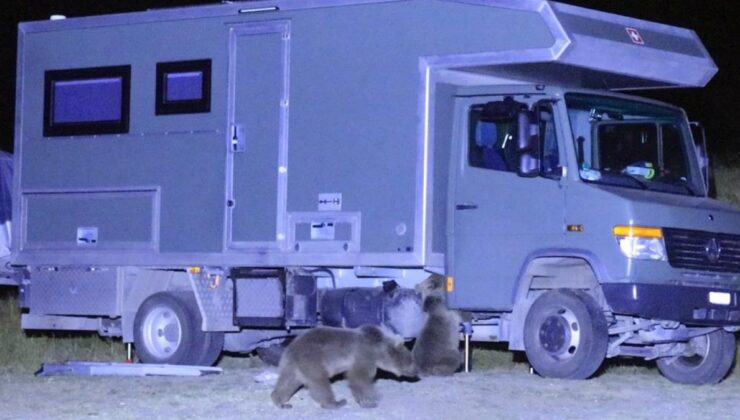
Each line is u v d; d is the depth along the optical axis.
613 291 12.20
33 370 15.17
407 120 13.01
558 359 12.59
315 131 13.55
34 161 15.27
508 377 12.91
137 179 14.59
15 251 15.32
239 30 14.05
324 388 10.87
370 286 13.67
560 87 12.82
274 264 13.70
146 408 11.23
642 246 12.15
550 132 12.67
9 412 11.17
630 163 12.95
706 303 12.55
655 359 13.91
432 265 12.99
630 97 13.14
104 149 14.83
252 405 11.22
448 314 13.04
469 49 12.70
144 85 14.62
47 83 15.25
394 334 11.77
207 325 14.21
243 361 16.45
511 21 12.47
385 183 13.11
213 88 14.19
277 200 13.73
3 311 19.23
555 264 12.79
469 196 12.99
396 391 11.80
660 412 10.90
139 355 14.62
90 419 10.75
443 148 13.09
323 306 13.81
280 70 13.79
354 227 13.26
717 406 11.27
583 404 11.20
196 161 14.23
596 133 12.82
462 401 11.26
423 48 12.96
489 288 12.88
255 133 13.91
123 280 14.77
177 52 14.45
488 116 12.74
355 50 13.36
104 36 14.91
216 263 14.05
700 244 12.57
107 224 14.77
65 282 15.12
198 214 14.19
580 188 12.44
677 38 13.46
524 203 12.73
